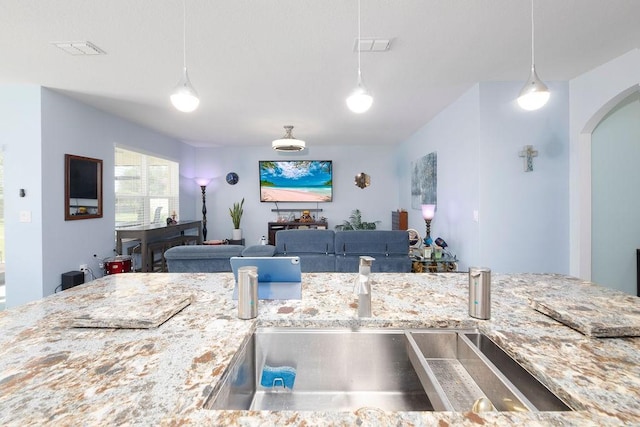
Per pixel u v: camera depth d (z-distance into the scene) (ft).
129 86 10.03
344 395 3.38
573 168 9.87
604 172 10.14
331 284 4.87
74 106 11.34
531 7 6.05
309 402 3.30
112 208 13.43
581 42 7.46
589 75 9.18
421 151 16.21
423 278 5.24
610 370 2.34
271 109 12.72
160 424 1.77
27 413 1.85
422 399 3.29
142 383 2.18
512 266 9.97
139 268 15.40
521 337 2.93
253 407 3.22
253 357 3.30
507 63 8.52
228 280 5.14
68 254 11.18
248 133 17.43
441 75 9.29
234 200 22.17
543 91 5.06
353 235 10.23
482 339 3.25
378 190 22.06
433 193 14.01
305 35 7.00
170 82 9.70
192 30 6.76
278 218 22.13
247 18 6.33
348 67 8.68
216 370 2.36
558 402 2.16
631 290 10.31
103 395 2.03
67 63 8.35
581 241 9.74
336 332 3.40
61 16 6.21
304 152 22.09
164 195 18.94
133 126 14.97
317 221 21.33
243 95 10.98
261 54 7.89
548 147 9.94
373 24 6.59
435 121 13.92
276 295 4.05
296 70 8.86
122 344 2.79
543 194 9.97
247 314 3.41
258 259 4.01
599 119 9.27
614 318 3.08
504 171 9.90
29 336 2.95
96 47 7.47
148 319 3.14
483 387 2.87
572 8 6.09
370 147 22.00
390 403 3.29
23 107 9.98
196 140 19.56
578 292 4.27
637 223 10.27
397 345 3.38
